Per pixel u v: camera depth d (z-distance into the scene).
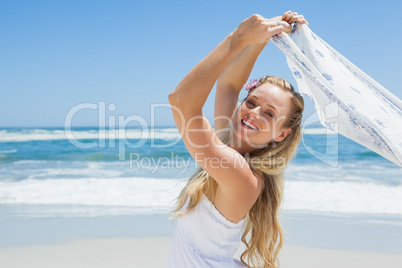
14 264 5.41
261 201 2.59
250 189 2.18
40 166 18.17
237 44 1.91
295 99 2.46
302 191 11.25
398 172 14.97
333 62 2.42
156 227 7.26
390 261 5.62
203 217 2.34
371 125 2.21
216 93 2.87
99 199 10.09
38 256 5.72
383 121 2.23
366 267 5.39
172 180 12.60
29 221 7.71
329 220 7.94
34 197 10.48
